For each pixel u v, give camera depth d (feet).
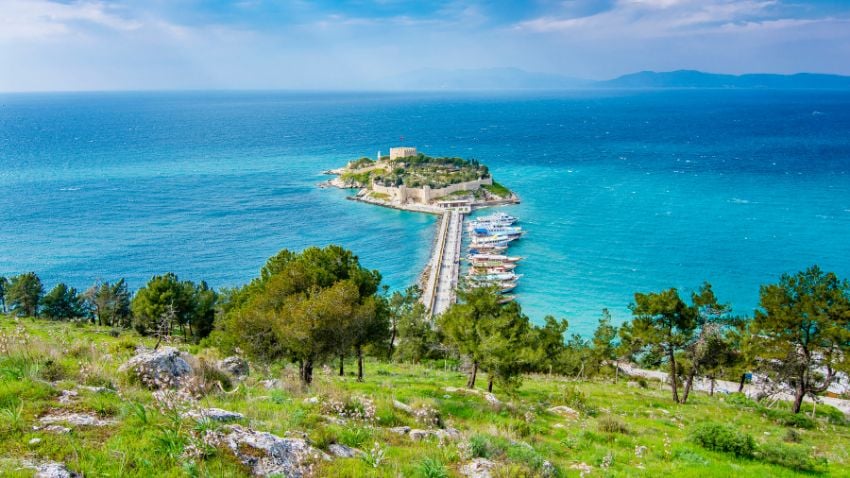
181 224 580.30
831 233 514.27
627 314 371.15
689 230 544.21
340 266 144.56
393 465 46.98
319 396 68.28
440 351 240.73
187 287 262.47
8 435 38.52
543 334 204.85
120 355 79.05
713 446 84.64
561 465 62.44
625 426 94.07
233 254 493.36
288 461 42.52
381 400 73.87
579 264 466.70
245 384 71.31
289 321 109.70
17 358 56.80
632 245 507.71
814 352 156.76
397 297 244.01
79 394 49.49
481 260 471.62
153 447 39.83
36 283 311.27
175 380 61.82
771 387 163.12
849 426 144.15
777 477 70.79
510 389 131.64
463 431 68.74
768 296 156.46
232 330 122.31
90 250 490.08
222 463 39.50
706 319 157.28
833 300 147.33
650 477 63.52
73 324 272.51
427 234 567.59
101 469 36.11
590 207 649.20
